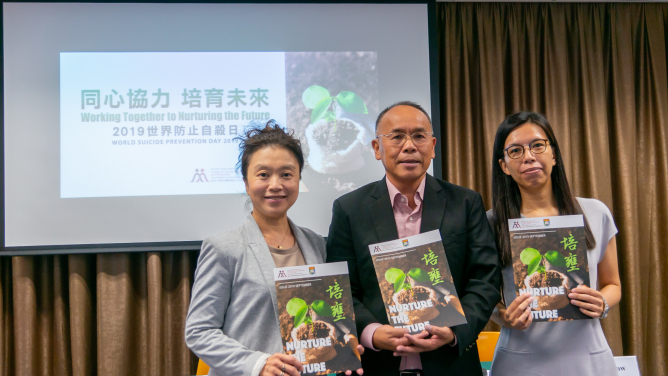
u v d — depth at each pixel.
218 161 2.35
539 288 1.23
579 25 2.68
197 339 1.15
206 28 2.39
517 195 1.41
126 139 2.33
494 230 1.40
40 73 2.32
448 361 1.17
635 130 2.65
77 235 2.27
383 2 2.45
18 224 2.26
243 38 2.40
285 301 1.13
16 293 2.26
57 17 2.34
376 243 1.21
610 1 2.69
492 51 2.65
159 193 2.32
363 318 1.20
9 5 2.33
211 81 2.38
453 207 1.27
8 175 2.27
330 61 2.42
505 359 1.33
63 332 2.33
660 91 2.67
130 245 2.29
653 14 2.71
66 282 2.38
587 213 1.40
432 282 1.14
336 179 2.38
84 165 2.30
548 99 2.62
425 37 2.44
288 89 2.40
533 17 2.70
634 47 2.72
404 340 1.10
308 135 2.39
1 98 2.29
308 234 1.38
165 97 2.36
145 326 2.32
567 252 1.24
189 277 2.37
